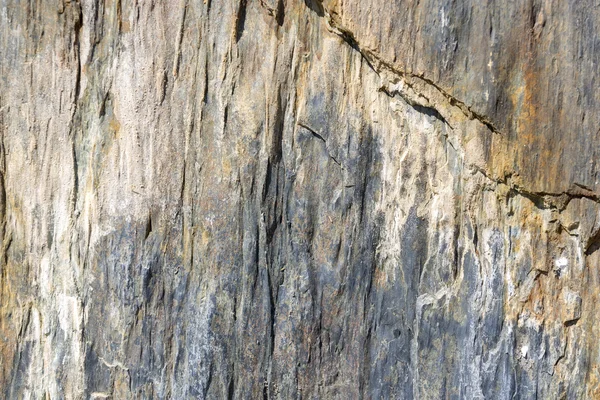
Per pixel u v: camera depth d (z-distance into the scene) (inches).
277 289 98.0
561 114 88.0
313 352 97.5
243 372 98.2
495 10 88.0
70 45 99.8
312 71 96.7
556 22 87.0
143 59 98.6
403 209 95.7
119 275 99.9
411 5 90.6
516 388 92.4
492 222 93.3
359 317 96.8
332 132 96.5
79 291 101.1
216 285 98.1
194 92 98.0
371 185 96.6
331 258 97.0
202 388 98.3
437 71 91.0
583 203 89.4
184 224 99.0
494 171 91.6
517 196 92.5
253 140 97.0
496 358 92.7
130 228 99.5
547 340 91.7
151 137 98.9
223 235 97.8
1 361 103.0
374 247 96.5
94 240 100.7
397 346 95.9
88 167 101.0
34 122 101.5
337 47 95.9
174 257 99.0
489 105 89.7
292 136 97.3
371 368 96.8
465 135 92.4
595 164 87.5
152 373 99.7
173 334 99.2
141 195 99.3
